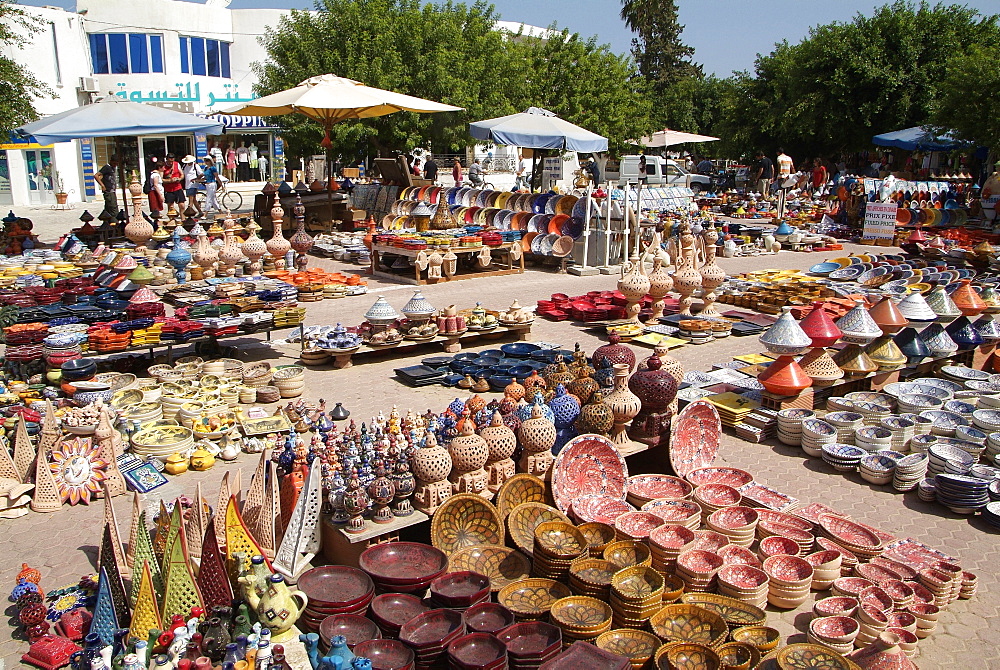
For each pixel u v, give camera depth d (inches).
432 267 551.5
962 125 936.9
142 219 597.0
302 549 182.4
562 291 538.3
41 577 190.5
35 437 259.9
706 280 458.6
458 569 185.9
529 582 178.7
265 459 203.5
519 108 1066.1
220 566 162.1
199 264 507.8
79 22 1289.4
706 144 2073.1
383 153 943.7
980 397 304.7
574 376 263.6
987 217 862.5
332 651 142.8
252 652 145.6
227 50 1514.5
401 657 151.9
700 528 216.7
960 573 193.6
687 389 321.4
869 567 200.7
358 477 189.8
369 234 597.9
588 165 1127.0
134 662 142.9
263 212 772.6
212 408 283.3
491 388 331.3
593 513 215.8
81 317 356.8
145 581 156.3
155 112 621.0
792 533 214.1
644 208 854.5
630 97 1244.5
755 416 297.9
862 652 163.2
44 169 1175.0
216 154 1344.7
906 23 1327.5
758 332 439.8
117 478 236.8
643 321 456.1
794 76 1429.6
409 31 914.1
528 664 151.6
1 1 772.0
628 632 163.6
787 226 793.6
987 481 238.2
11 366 305.9
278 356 376.5
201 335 327.0
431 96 903.7
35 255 568.4
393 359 378.9
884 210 813.2
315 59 878.4
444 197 700.7
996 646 175.5
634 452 236.8
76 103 1284.4
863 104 1332.4
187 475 249.0
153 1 1366.9
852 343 322.0
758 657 157.9
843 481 260.2
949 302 352.8
